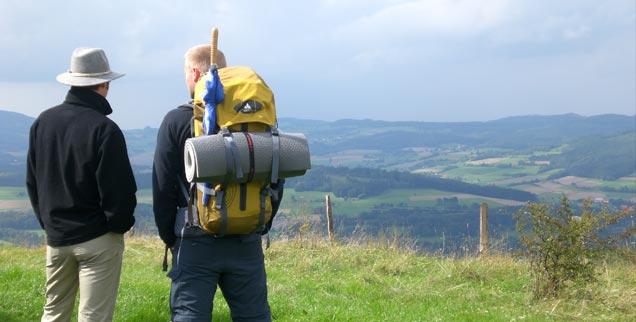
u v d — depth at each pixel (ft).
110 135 15.17
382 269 44.75
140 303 25.21
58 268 15.94
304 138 13.76
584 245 37.19
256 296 14.15
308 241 51.42
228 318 23.94
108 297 15.87
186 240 13.76
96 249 15.51
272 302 28.30
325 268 45.62
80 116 15.35
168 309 24.94
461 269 42.83
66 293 16.34
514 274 43.50
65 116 15.42
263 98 13.39
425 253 49.70
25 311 23.27
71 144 15.21
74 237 15.40
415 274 44.11
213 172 12.67
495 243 48.39
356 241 51.21
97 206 15.53
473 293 37.47
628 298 36.65
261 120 13.24
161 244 53.72
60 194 15.39
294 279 40.65
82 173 15.20
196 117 13.41
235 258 13.83
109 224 15.39
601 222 36.88
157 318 23.65
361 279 40.98
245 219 13.24
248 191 13.24
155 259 47.91
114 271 15.90
